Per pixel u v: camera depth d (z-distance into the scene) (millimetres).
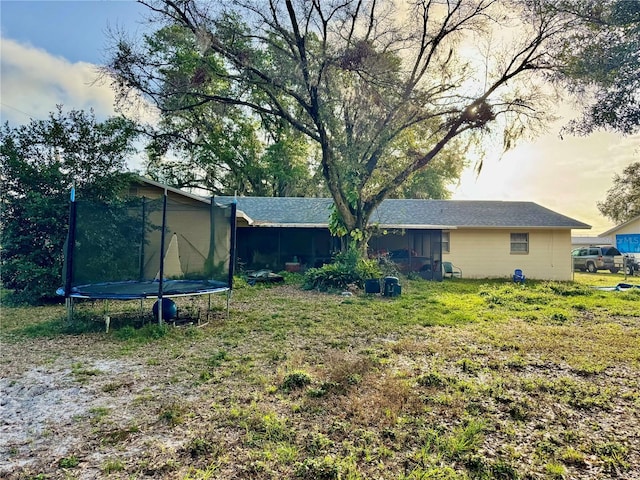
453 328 6207
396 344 5203
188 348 5059
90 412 3150
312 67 10602
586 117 5504
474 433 2736
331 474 2242
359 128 11812
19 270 8484
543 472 2309
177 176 25797
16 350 4969
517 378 3916
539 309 7984
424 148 13086
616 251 19250
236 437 2713
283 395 3463
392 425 2879
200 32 9859
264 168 26531
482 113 11195
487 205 17172
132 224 8391
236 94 13172
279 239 15211
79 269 6961
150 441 2674
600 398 3416
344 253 11859
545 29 8609
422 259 14961
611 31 5133
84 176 8977
